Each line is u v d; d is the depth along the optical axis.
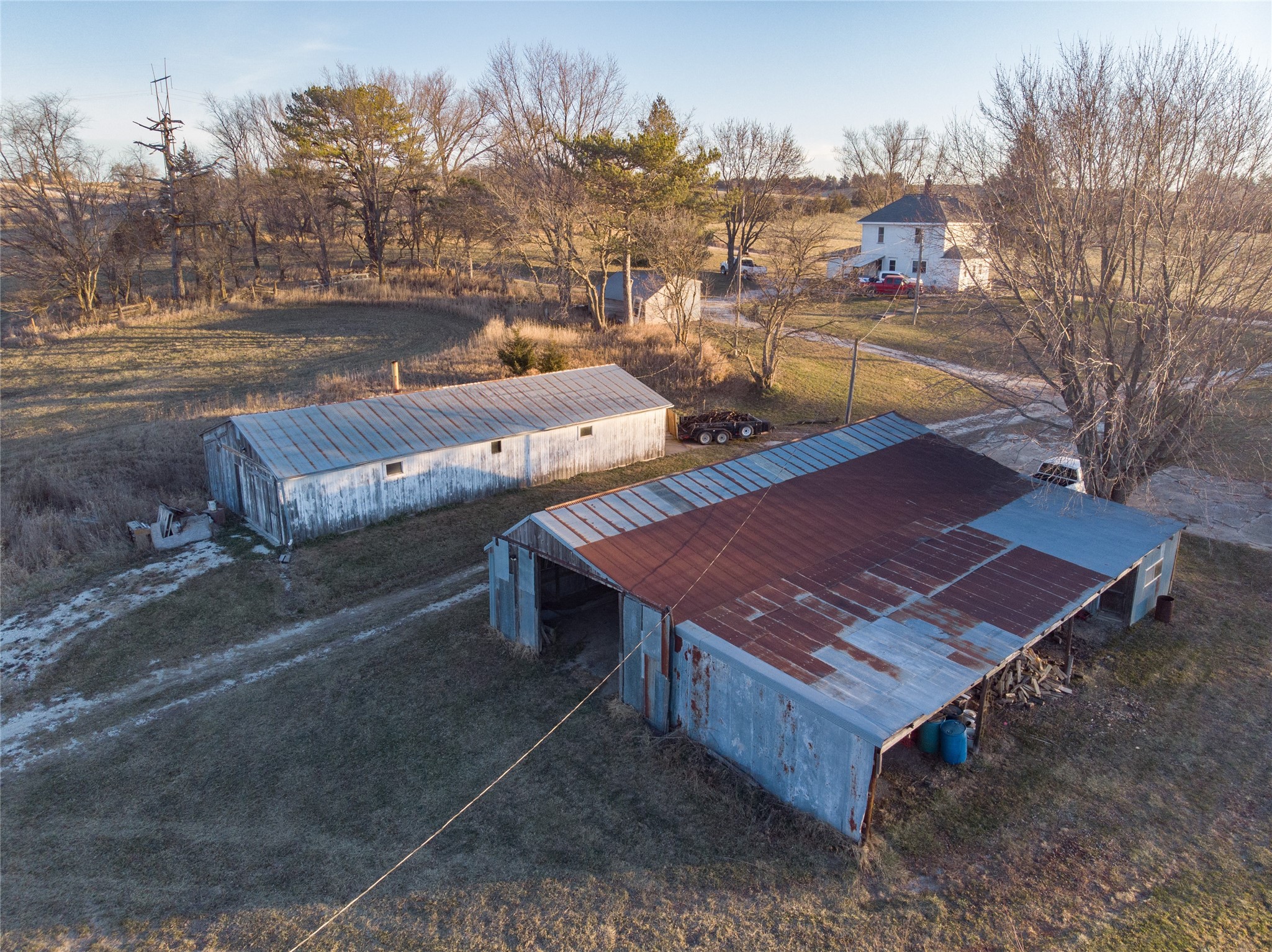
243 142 76.94
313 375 40.31
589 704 15.36
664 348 44.06
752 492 19.33
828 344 48.69
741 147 65.12
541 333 45.28
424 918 10.67
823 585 15.65
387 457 24.42
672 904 10.72
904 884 10.95
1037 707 15.11
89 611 19.48
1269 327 18.92
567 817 12.46
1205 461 28.83
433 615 19.25
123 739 14.88
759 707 12.58
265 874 11.59
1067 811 12.38
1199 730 14.42
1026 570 16.36
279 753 14.38
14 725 15.40
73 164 54.94
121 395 38.09
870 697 11.88
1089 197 20.16
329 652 17.73
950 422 36.16
